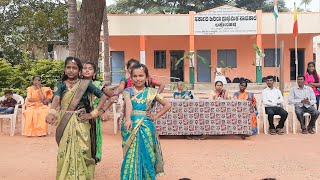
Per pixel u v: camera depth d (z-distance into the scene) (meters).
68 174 4.79
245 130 9.30
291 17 26.52
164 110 4.95
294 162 7.09
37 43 9.01
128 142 4.78
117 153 7.81
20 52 9.81
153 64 28.77
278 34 27.23
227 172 6.43
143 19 26.72
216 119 9.34
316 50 32.72
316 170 6.55
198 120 9.34
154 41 28.56
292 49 28.28
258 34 26.61
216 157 7.50
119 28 26.66
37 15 8.44
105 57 20.30
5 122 12.03
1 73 14.76
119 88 7.27
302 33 26.66
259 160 7.25
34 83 10.12
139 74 4.90
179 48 28.59
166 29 26.78
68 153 4.83
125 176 4.71
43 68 15.35
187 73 28.56
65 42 13.44
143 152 4.76
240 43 28.47
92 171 5.12
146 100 4.87
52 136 9.79
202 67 28.59
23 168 6.71
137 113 4.85
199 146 8.60
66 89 5.02
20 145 8.64
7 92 10.35
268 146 8.55
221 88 10.13
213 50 28.59
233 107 9.34
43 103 10.05
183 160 7.24
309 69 11.12
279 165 6.88
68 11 12.37
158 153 4.90
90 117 4.98
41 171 6.53
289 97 10.38
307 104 10.12
